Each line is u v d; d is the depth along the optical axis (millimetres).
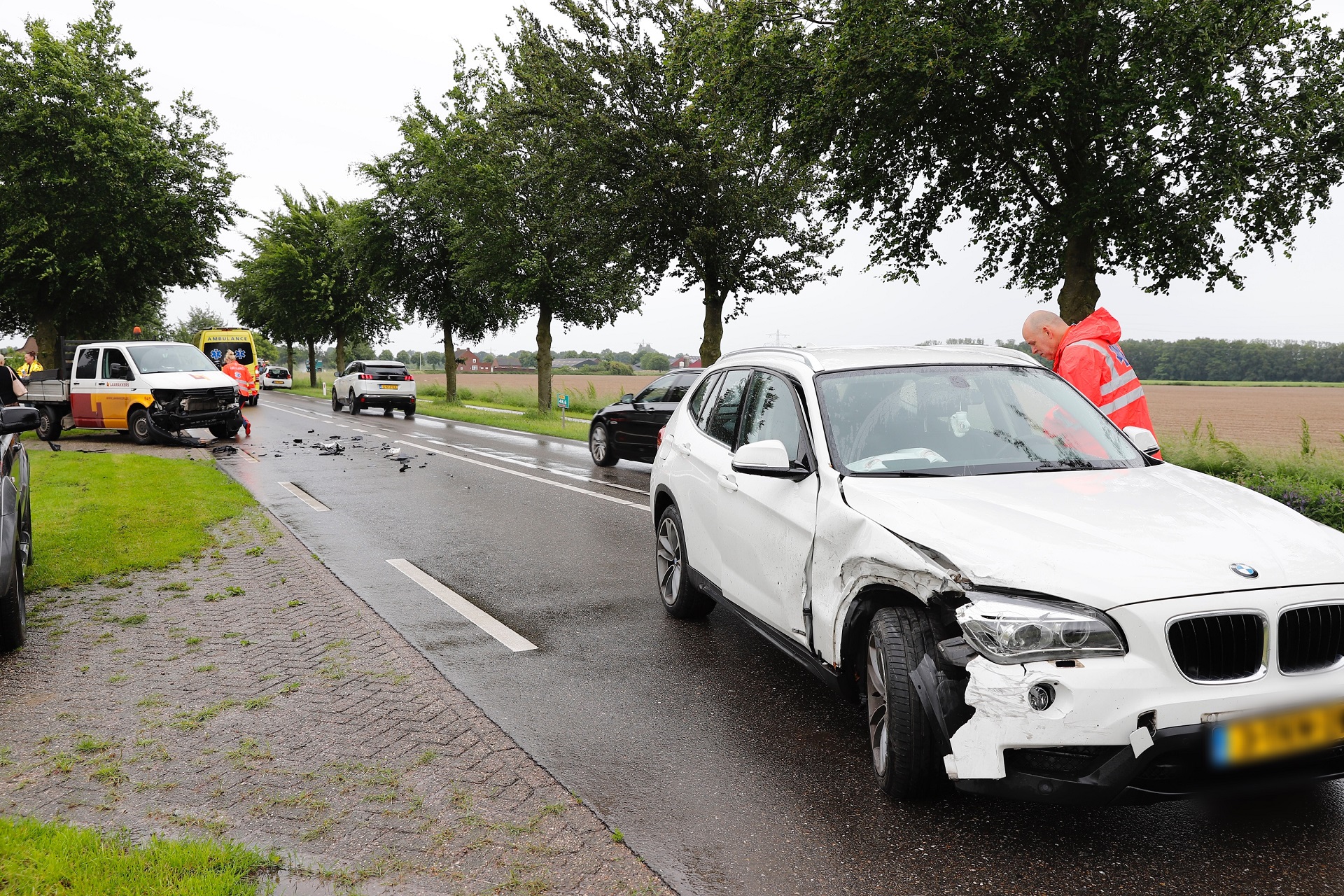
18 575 5098
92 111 32062
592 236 22141
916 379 4391
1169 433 14383
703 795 3398
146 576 7062
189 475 12680
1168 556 2916
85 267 31828
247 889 2682
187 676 4773
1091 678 2699
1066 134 12984
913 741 3119
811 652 3820
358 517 9969
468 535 8898
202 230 35406
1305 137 11711
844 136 14125
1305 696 2738
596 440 15102
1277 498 8922
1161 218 12578
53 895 2633
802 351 4754
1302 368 101000
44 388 19156
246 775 3566
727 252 21266
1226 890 2705
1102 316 5680
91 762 3689
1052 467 3949
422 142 33906
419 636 5527
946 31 11516
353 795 3391
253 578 7043
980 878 2803
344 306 54312
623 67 20641
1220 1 11000
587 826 3158
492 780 3529
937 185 15289
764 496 4301
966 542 3064
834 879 2807
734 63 14008
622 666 4953
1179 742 2662
